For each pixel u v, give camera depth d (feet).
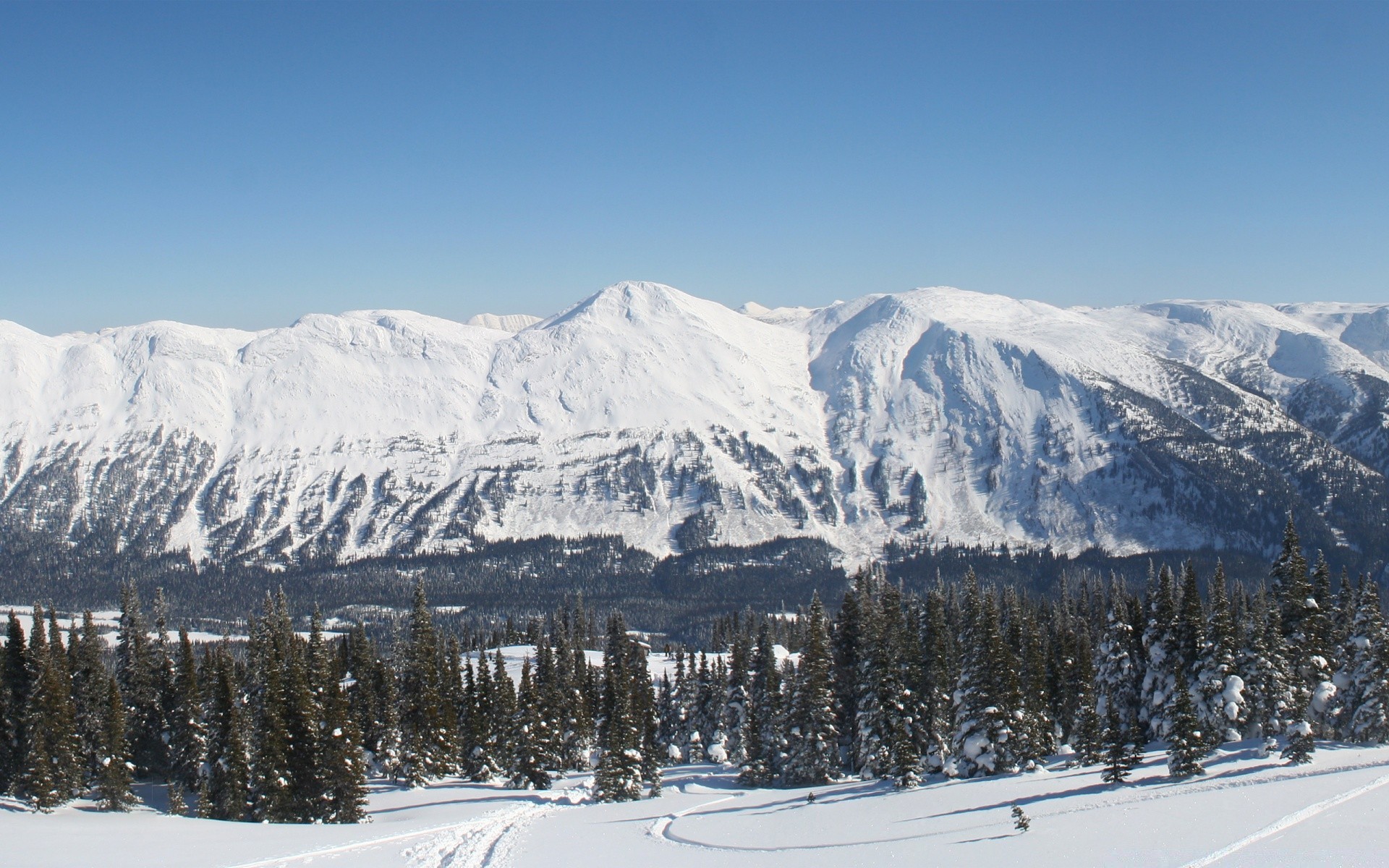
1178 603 333.42
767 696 363.76
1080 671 361.71
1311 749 234.17
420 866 211.20
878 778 318.04
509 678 395.14
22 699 348.59
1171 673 305.32
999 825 205.57
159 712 419.13
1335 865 146.82
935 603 392.27
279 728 302.25
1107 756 252.21
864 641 350.23
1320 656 283.18
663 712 480.64
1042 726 332.39
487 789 361.92
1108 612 471.21
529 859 217.77
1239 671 285.02
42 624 362.53
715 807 299.79
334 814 299.99
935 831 210.79
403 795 354.54
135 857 213.66
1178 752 236.43
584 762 422.82
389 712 393.09
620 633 549.54
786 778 337.93
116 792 323.98
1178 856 161.17
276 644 431.43
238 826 275.59
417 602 457.27
